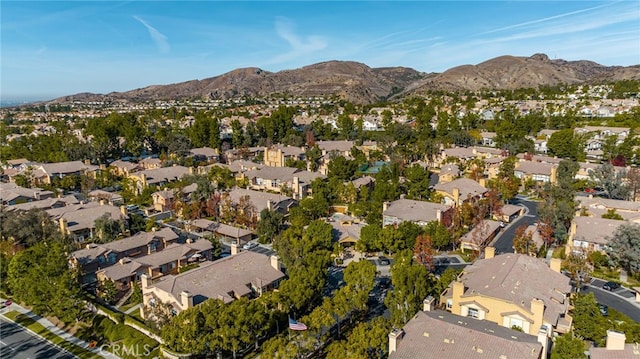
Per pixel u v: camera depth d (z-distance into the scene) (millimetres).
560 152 170500
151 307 63781
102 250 83875
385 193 118062
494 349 46719
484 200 113250
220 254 91312
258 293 69188
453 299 60938
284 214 114562
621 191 120125
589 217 93062
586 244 87438
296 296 62031
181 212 116562
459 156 172875
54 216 103375
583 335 58094
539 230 94812
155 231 97312
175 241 96875
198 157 189625
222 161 194000
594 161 165375
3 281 77438
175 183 138750
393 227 91875
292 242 77938
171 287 64875
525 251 85938
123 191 139875
